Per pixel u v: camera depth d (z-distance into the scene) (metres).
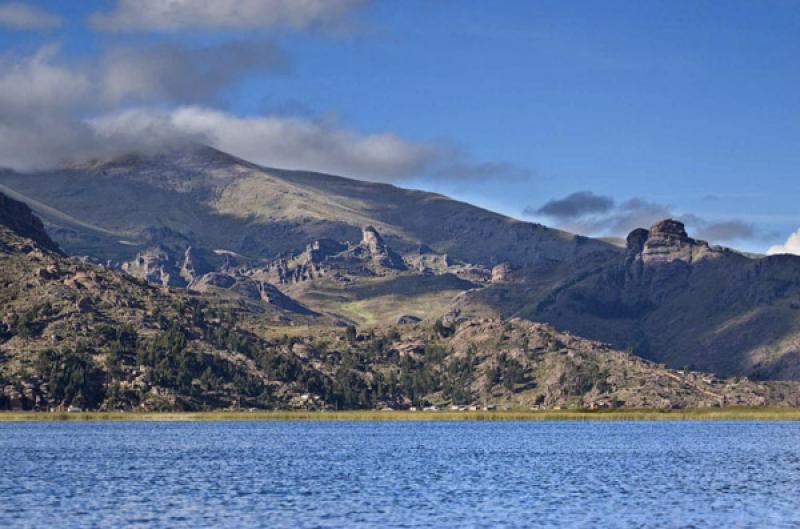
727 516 165.75
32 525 155.25
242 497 187.12
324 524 156.00
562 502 181.12
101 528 152.62
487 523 157.38
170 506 175.25
